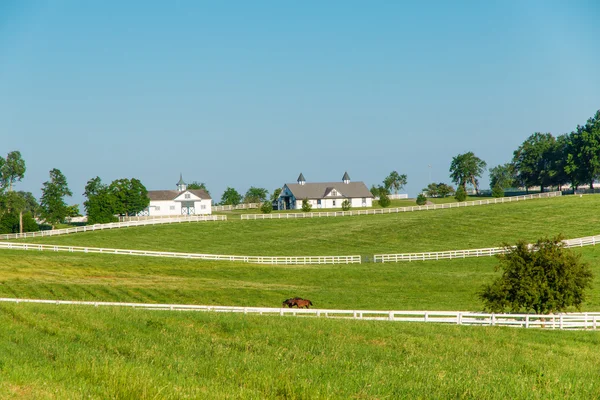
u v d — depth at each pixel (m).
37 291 52.88
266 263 74.88
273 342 29.77
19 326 30.73
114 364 21.89
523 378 24.03
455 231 93.19
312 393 20.08
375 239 92.31
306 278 64.62
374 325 35.06
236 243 94.31
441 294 55.62
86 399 18.28
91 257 73.19
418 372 24.12
